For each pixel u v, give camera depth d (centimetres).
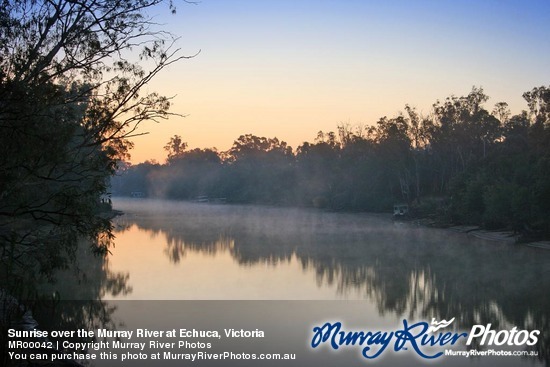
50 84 1229
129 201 16888
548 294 2506
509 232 5097
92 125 1336
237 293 2539
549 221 4569
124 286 2666
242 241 4969
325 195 11181
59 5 1262
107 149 1357
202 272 3161
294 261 3656
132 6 1313
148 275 3038
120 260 3656
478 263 3500
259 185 13762
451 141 8331
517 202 4656
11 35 1210
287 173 12950
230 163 16875
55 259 1369
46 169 1322
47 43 1275
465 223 6144
